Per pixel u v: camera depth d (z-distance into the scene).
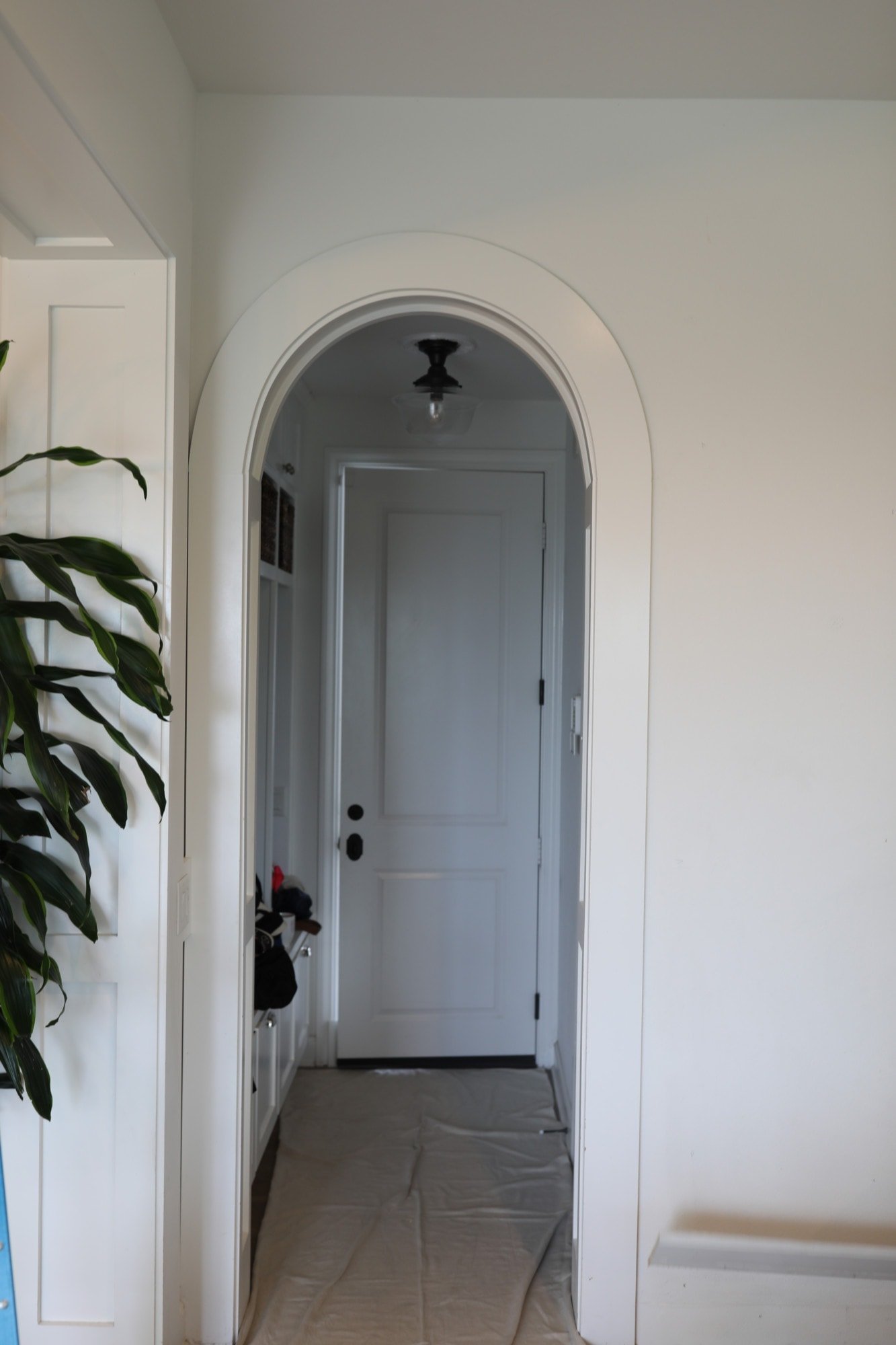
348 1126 2.99
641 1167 1.99
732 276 1.96
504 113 1.95
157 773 1.73
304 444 3.45
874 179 1.96
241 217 1.95
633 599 1.95
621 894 1.96
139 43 1.56
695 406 1.96
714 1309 1.98
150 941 1.77
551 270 1.96
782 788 1.98
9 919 1.50
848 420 1.96
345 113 1.95
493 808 3.51
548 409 3.50
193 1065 1.94
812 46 1.76
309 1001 3.48
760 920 1.98
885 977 1.98
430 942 3.51
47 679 1.59
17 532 1.76
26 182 1.47
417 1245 2.36
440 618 3.50
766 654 1.97
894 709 1.98
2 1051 1.42
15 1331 1.78
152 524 1.76
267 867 3.12
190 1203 1.94
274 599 3.06
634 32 1.72
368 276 1.94
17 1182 1.77
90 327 1.76
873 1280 1.98
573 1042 2.91
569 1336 2.03
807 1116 1.99
